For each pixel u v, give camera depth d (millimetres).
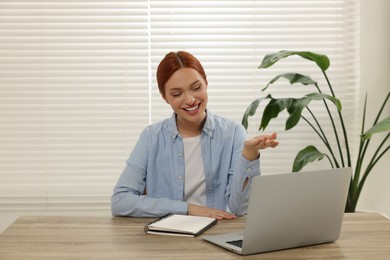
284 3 3174
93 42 3184
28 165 3211
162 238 1720
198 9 3174
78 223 1931
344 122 3213
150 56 3191
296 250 1603
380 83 3176
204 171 2285
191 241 1681
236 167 2018
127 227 1871
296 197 1545
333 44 3197
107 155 3221
